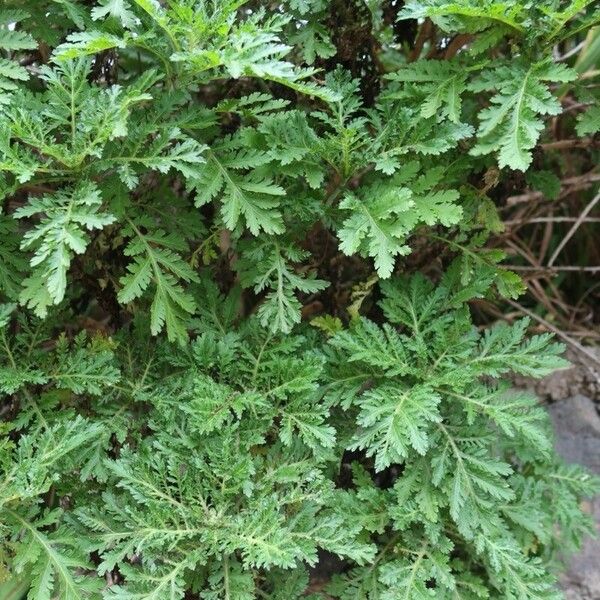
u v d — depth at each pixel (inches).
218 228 20.5
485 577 21.0
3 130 16.6
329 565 21.7
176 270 18.8
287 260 20.6
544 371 19.8
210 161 18.6
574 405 27.1
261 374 19.7
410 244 22.3
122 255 21.0
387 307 20.6
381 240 18.1
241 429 19.3
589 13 18.8
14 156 16.7
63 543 18.1
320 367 19.0
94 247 20.4
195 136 19.1
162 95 18.3
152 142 18.7
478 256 21.0
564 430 26.7
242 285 19.8
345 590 19.6
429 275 25.4
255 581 19.5
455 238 21.5
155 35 17.3
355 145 19.3
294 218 19.9
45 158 19.9
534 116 17.9
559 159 27.6
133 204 19.6
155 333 18.0
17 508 17.9
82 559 17.6
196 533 18.0
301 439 19.8
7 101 16.7
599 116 19.3
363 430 19.5
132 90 16.8
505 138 17.9
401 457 19.6
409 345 19.9
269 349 20.0
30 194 21.5
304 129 18.8
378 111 21.4
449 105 18.6
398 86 20.0
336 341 19.4
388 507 19.3
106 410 19.4
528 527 20.6
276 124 18.6
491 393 19.9
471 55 19.0
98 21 18.3
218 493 18.3
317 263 22.0
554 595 19.0
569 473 22.6
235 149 19.3
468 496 19.5
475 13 17.4
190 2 16.7
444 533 20.7
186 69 17.8
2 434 18.8
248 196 18.6
